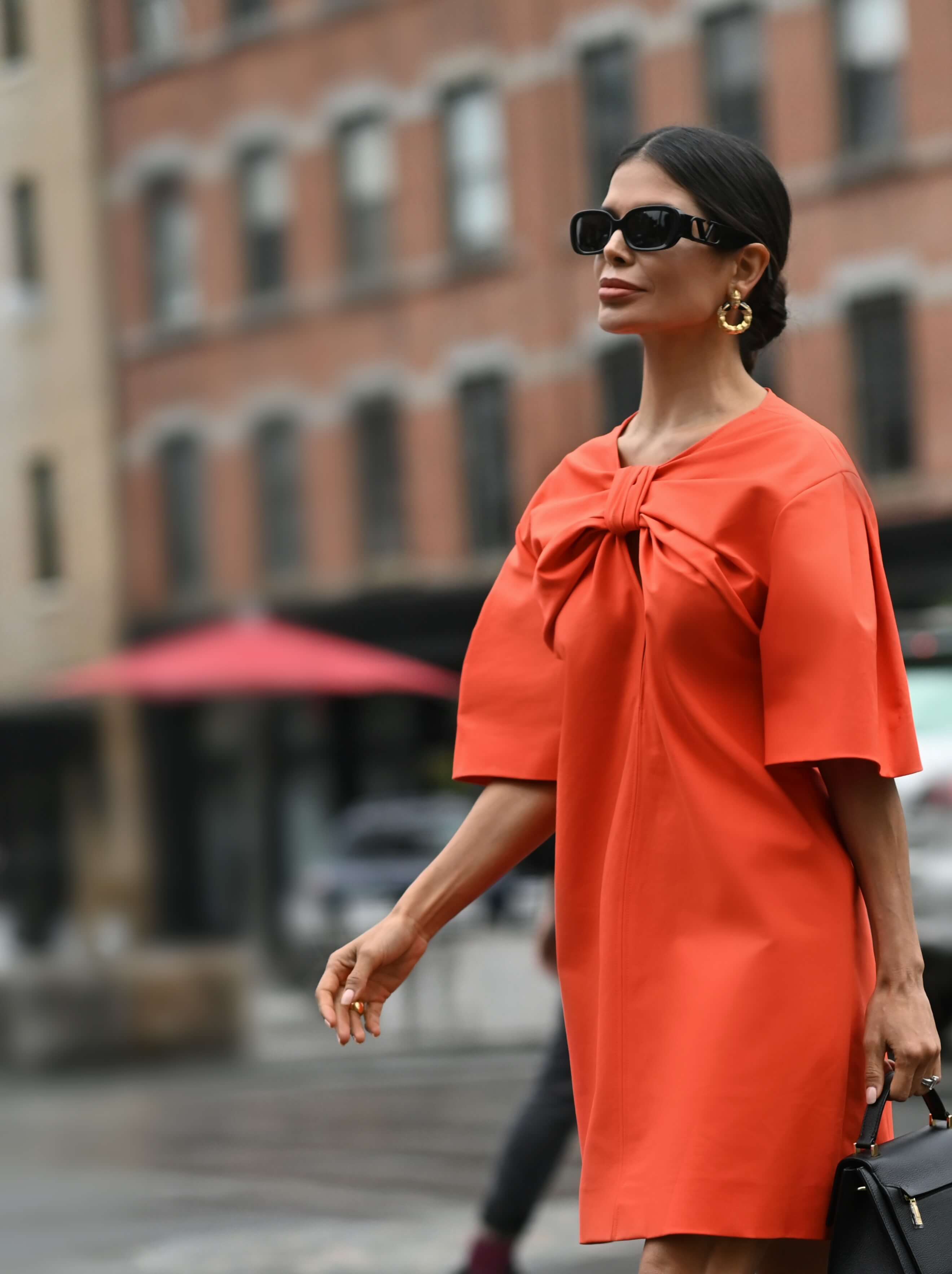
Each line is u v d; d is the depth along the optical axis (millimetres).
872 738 2908
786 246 3180
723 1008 2922
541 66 32031
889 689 3006
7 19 39062
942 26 27797
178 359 37062
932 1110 3043
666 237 3051
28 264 39094
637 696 3043
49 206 38625
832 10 28812
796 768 2988
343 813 34500
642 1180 2951
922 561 27953
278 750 35562
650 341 3145
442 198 33406
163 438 37281
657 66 30672
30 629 39094
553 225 31984
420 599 33281
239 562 36219
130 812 37344
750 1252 2926
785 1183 2898
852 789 2973
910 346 28172
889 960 2941
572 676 3090
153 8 37281
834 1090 2938
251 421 36031
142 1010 18703
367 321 34438
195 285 36844
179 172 36969
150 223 37438
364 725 34438
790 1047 2912
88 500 38219
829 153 28797
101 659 37969
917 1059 2908
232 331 36250
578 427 31750
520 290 32406
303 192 35281
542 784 3229
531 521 3236
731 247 3092
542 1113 6234
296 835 35344
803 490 2977
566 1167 9922
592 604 3078
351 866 27656
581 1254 7512
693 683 2992
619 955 3021
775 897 2941
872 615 2955
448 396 33375
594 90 31641
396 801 33938
